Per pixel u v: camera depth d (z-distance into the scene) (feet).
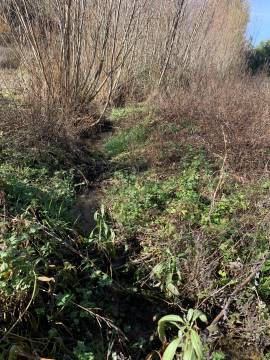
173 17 33.45
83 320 11.13
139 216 15.06
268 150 20.62
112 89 29.48
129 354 10.66
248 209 14.87
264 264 11.96
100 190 18.30
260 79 46.09
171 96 30.40
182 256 12.91
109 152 22.71
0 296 10.25
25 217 12.99
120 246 13.99
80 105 26.68
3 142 19.06
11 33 25.68
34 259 11.32
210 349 10.34
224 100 29.66
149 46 34.40
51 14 25.27
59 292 11.39
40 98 23.39
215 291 11.54
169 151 20.83
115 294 12.32
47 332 10.56
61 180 17.46
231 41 51.65
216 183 17.12
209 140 21.49
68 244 12.92
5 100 23.85
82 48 28.40
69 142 21.44
